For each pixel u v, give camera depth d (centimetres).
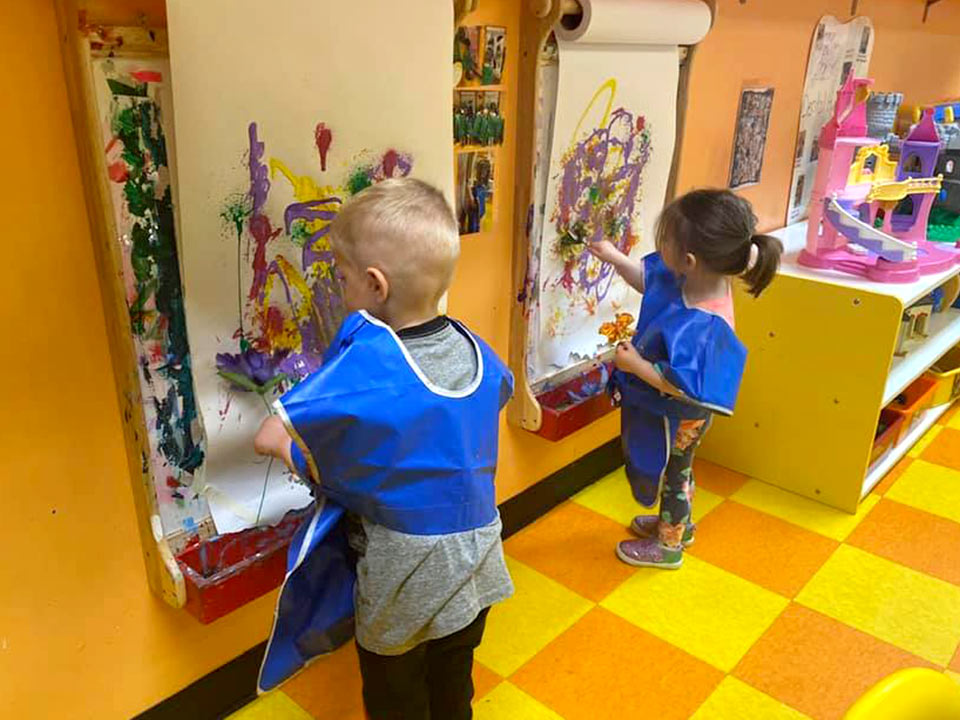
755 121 207
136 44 93
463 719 124
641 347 153
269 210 107
